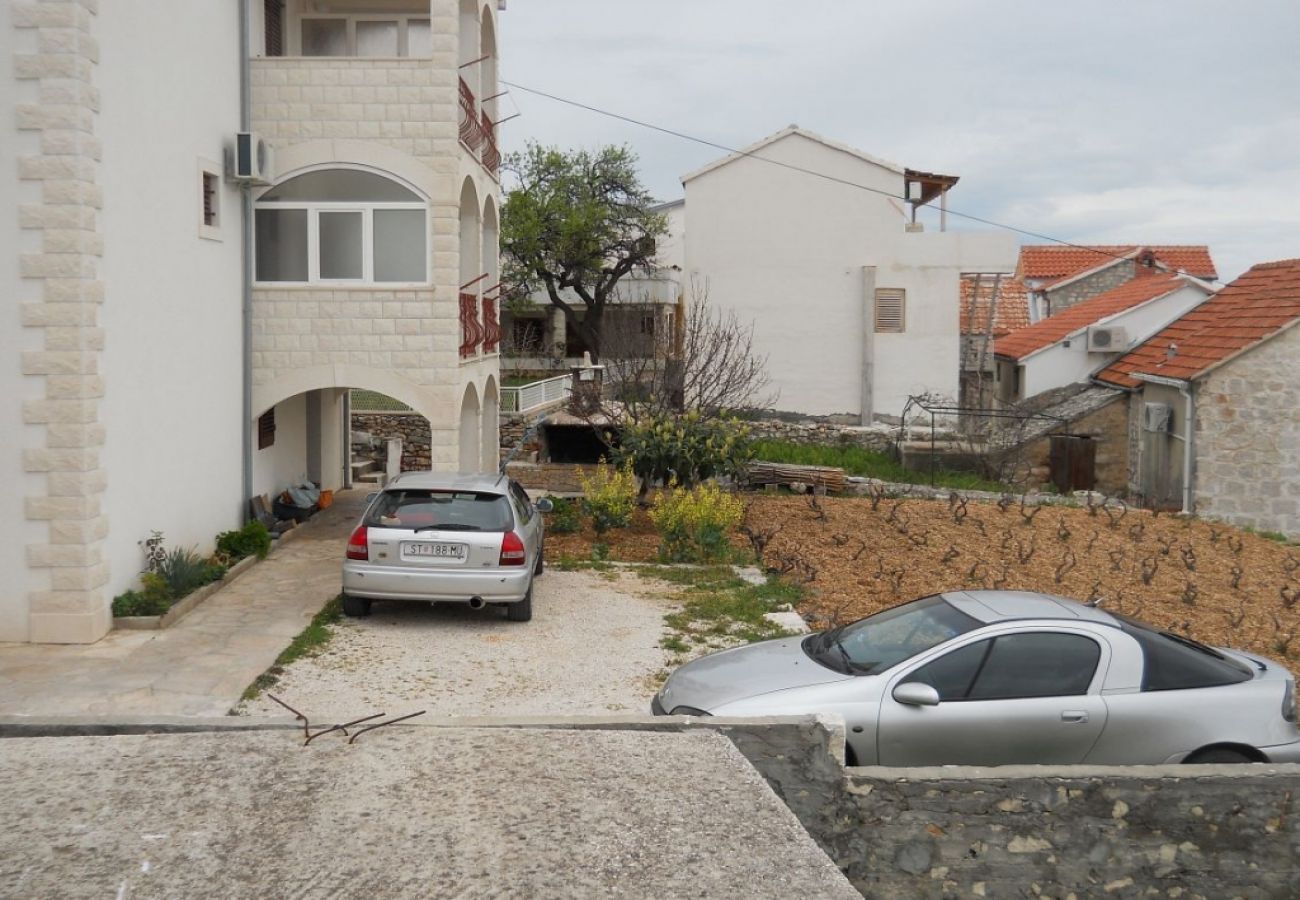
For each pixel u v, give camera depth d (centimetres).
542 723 579
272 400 1493
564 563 1458
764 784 499
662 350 2402
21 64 988
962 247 3088
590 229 3784
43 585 1023
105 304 1053
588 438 2794
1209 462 2203
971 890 562
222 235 1389
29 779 484
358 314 1491
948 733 693
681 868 418
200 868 407
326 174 1488
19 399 1009
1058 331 3278
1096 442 2662
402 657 1028
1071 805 562
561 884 404
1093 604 811
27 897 386
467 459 1773
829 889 407
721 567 1449
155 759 509
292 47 1758
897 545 1600
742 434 1816
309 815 452
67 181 998
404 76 1479
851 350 3122
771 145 3105
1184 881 566
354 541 1124
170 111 1216
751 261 3123
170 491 1230
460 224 1681
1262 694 716
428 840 433
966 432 2858
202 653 1011
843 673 738
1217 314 2439
